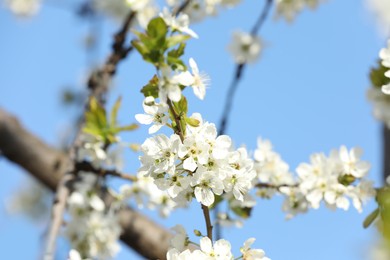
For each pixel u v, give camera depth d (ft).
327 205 3.49
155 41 2.97
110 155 4.19
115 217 4.38
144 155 2.84
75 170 4.25
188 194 2.87
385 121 3.73
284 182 3.66
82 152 4.16
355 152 3.49
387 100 3.69
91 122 4.10
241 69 4.26
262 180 3.67
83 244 4.33
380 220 3.22
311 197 3.49
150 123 2.88
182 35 3.00
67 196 4.18
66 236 4.31
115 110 4.11
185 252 2.80
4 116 4.88
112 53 4.66
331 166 3.51
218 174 2.81
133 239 4.48
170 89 2.88
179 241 2.91
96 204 4.26
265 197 3.67
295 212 3.65
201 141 2.78
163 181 2.83
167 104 2.88
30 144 4.87
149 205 4.32
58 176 4.80
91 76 4.65
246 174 2.86
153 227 4.53
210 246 2.81
